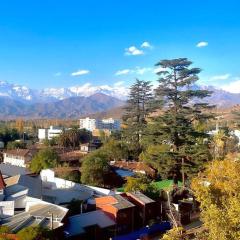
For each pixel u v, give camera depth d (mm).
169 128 67562
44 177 66750
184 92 67438
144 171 81250
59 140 142875
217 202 30125
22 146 136875
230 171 34594
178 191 60531
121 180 74250
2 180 49500
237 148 86562
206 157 65438
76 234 45062
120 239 47406
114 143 100438
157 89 69438
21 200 47781
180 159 66812
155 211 56781
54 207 45469
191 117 68750
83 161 75875
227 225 25578
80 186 62406
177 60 67875
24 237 36250
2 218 42875
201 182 39156
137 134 99375
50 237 37875
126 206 51969
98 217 49812
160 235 51188
